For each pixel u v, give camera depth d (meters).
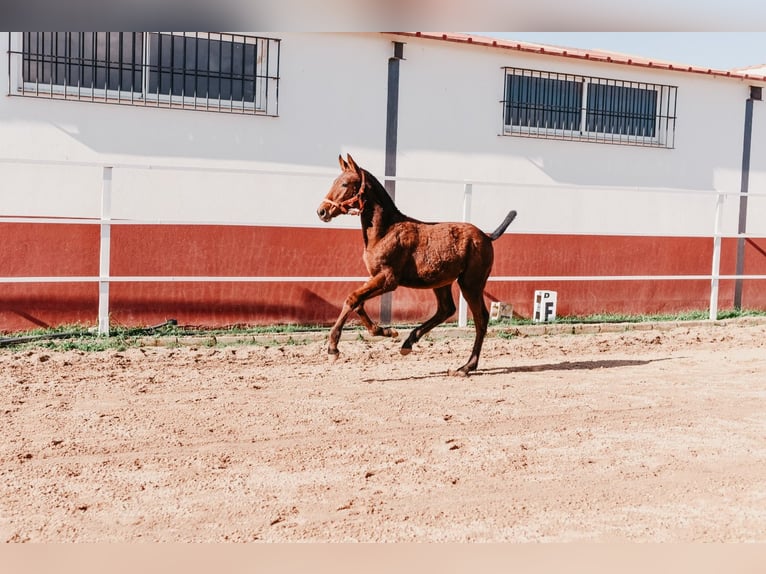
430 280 7.20
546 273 11.40
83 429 5.38
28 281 8.27
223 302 9.70
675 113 12.33
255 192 10.05
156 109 9.55
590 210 11.88
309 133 10.30
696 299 12.45
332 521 3.86
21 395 6.28
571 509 4.09
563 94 11.81
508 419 5.91
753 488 4.47
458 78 11.01
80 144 9.24
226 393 6.53
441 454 5.00
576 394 6.79
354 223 10.44
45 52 9.07
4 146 8.94
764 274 12.84
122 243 9.26
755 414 6.23
